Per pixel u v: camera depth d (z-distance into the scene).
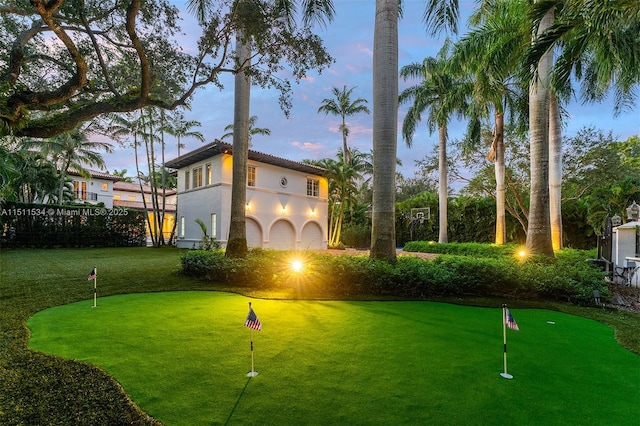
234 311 6.19
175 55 7.38
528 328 5.43
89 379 3.36
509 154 21.28
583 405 3.01
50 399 2.99
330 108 31.70
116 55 8.19
